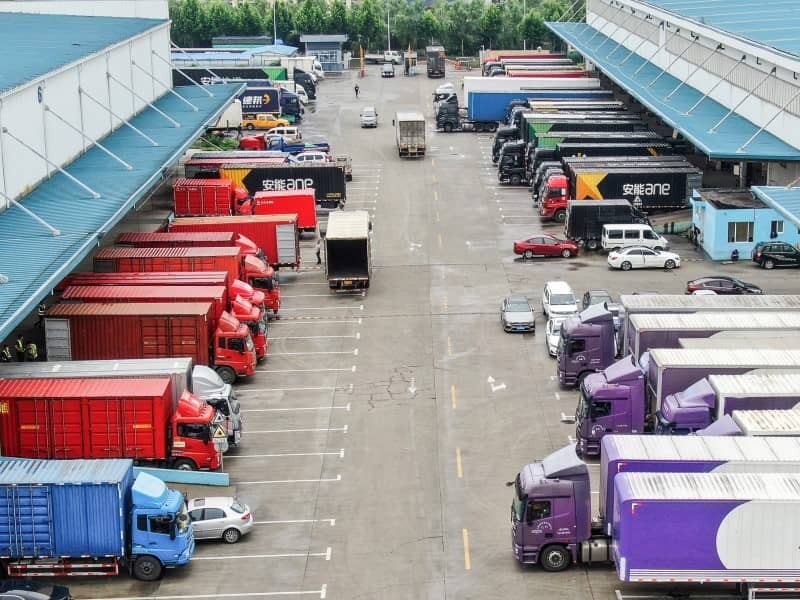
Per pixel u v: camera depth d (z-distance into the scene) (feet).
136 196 234.99
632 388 174.09
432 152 428.56
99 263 238.68
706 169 364.17
